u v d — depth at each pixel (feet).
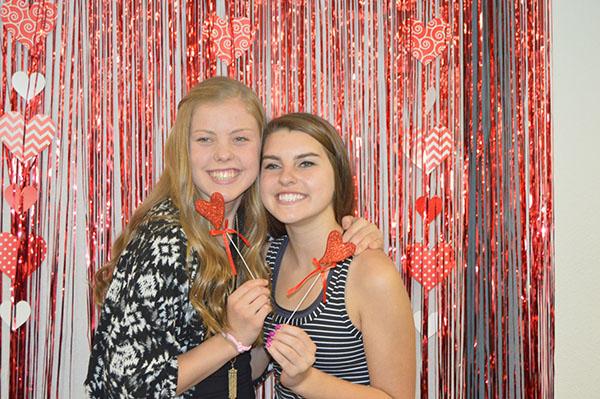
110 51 6.33
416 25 6.67
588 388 6.92
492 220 6.75
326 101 6.57
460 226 6.73
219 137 4.50
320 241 4.85
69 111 6.29
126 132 6.35
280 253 5.26
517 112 6.78
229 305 4.17
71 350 6.31
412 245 6.68
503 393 6.78
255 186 5.07
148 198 4.82
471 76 6.73
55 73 6.26
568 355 6.91
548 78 6.80
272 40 6.51
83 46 6.31
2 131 6.17
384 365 4.52
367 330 4.57
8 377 6.21
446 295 6.73
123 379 3.76
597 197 6.89
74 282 6.32
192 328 4.32
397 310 4.48
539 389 6.79
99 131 6.32
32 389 6.23
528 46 6.79
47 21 6.23
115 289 4.16
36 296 6.25
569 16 6.87
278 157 4.68
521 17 6.79
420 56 6.67
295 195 4.60
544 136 6.79
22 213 6.19
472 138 6.72
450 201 6.73
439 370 6.73
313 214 4.63
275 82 6.50
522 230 6.79
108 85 6.33
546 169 6.80
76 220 6.32
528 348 6.80
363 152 6.62
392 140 6.66
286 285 5.01
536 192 6.79
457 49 6.72
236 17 6.46
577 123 6.89
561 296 6.90
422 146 6.68
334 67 6.57
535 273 6.79
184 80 6.40
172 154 4.62
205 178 4.49
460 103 6.73
